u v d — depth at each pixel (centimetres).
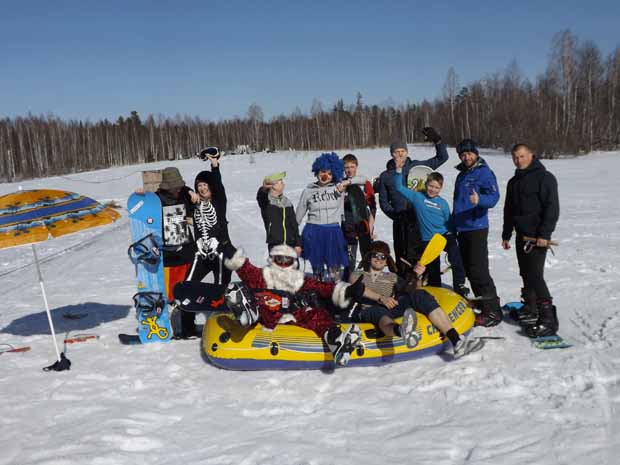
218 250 552
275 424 367
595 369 429
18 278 988
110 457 328
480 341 454
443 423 358
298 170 4519
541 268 521
